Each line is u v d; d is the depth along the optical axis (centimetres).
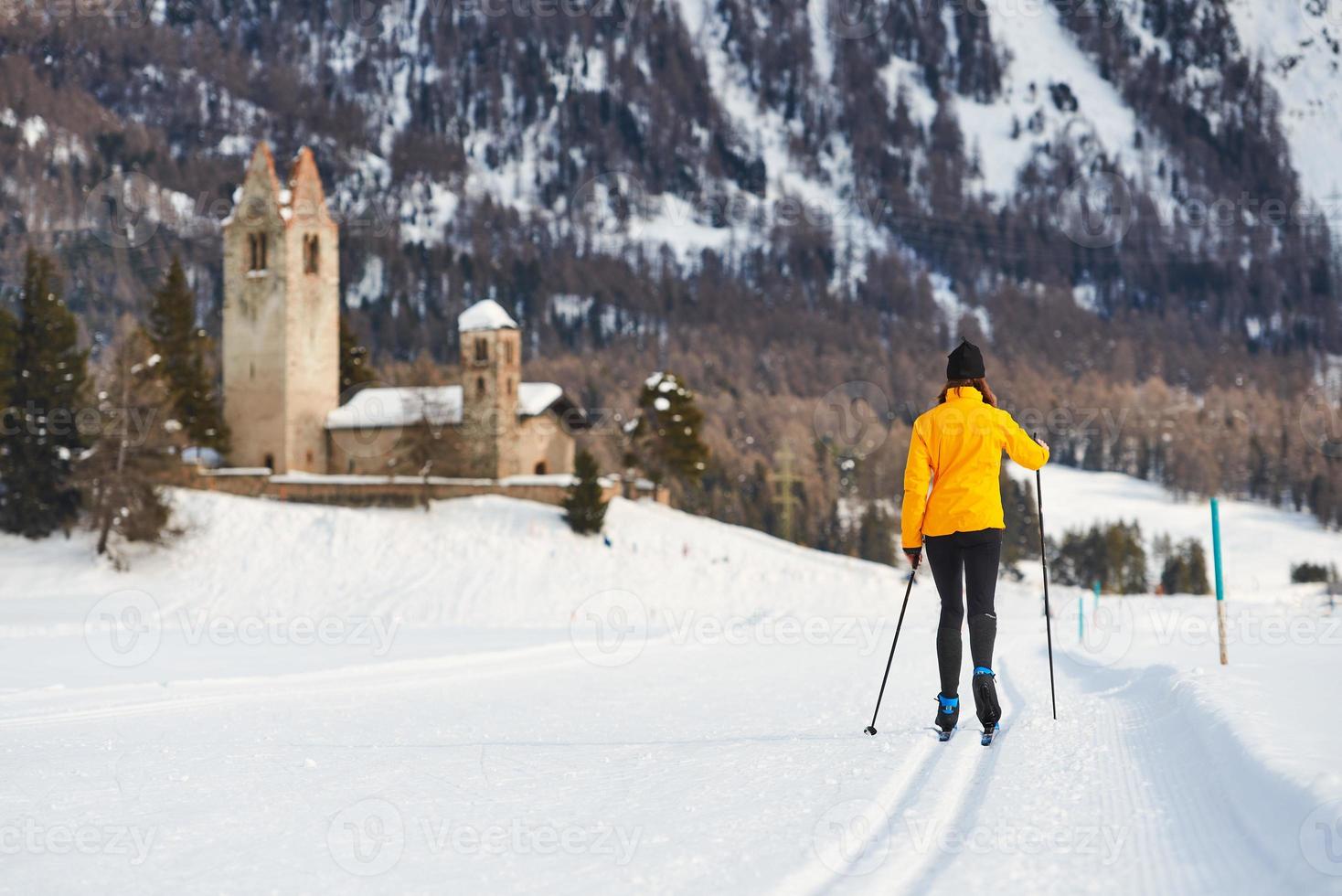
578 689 1350
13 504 6141
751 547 6738
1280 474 17388
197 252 19188
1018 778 527
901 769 545
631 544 6438
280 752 725
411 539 6169
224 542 6012
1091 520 16362
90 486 5881
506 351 7300
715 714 937
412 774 607
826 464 13788
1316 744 464
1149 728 668
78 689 1345
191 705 1164
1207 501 17450
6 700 1223
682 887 356
